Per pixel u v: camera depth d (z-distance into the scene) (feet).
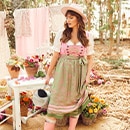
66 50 9.45
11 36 19.53
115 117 12.25
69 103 9.67
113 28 21.44
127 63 19.31
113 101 13.79
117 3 21.12
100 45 25.35
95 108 11.46
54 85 9.64
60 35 9.57
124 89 15.25
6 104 11.00
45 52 12.68
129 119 11.94
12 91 11.23
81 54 9.53
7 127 11.35
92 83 15.93
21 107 11.25
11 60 11.27
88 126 11.47
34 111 11.76
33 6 19.84
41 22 14.01
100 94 14.55
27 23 13.41
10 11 18.84
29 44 13.89
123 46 24.99
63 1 20.40
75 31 9.40
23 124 11.46
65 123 11.34
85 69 9.66
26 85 10.42
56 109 9.63
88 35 9.72
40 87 10.68
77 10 9.08
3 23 13.14
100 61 19.44
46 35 14.33
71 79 9.51
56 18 14.24
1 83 15.49
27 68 11.07
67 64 9.45
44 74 11.25
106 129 11.23
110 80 16.38
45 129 9.96
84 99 9.91
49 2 20.36
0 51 13.53
